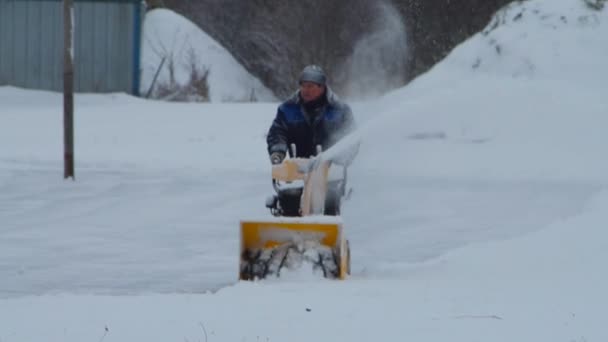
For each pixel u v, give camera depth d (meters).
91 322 26.11
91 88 127.25
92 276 39.34
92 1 126.81
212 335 24.22
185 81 135.12
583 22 87.88
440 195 58.78
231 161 74.50
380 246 45.91
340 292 30.33
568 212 52.66
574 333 24.25
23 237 48.03
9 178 65.38
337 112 36.91
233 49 153.38
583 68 83.19
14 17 126.06
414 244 46.25
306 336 24.00
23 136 87.62
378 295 29.81
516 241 42.25
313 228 33.91
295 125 37.03
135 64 128.62
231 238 48.44
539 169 66.56
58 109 106.44
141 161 74.00
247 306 28.05
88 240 47.47
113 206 56.81
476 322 25.61
